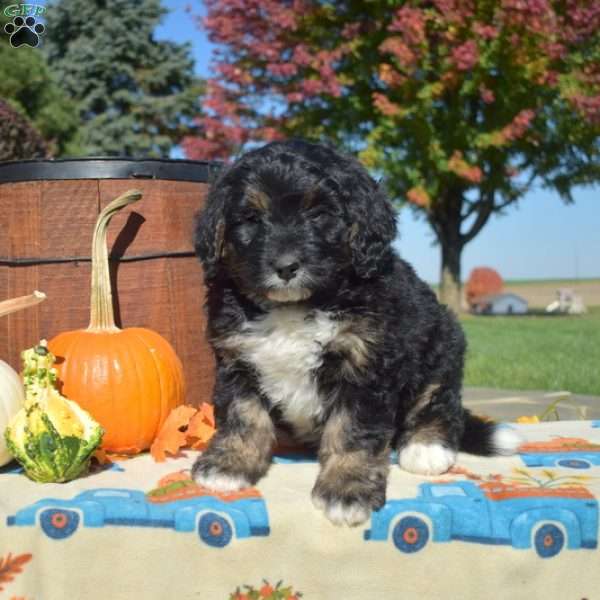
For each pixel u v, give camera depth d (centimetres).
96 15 733
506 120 368
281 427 85
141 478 76
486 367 230
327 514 67
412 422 82
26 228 95
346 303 75
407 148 364
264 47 340
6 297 97
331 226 76
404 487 73
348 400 75
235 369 79
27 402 75
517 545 66
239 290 79
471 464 81
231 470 74
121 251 96
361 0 354
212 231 80
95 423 76
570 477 76
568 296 676
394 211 82
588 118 354
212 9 349
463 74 334
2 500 69
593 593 67
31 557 66
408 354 77
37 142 177
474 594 67
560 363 241
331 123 376
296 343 76
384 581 67
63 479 74
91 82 730
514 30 317
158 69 750
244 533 67
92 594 67
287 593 67
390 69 331
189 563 67
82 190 95
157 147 750
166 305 98
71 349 86
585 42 348
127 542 67
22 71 560
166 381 88
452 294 467
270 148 81
